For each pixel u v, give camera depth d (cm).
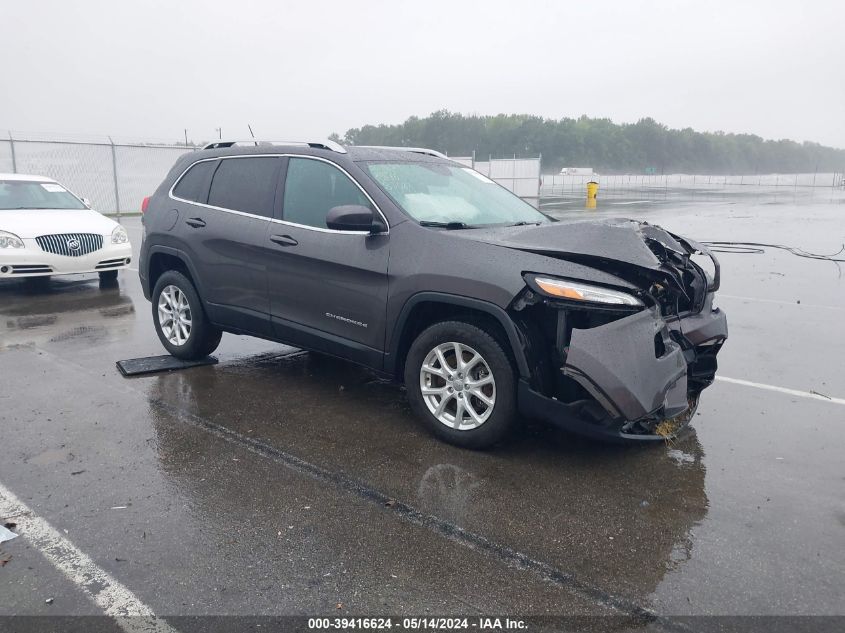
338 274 444
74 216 967
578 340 348
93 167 2411
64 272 906
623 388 347
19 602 261
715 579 283
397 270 412
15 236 870
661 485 368
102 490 350
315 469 380
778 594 273
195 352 571
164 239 566
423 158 512
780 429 452
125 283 1014
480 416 401
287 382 536
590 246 368
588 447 416
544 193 4394
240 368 571
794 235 1698
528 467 387
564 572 287
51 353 612
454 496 351
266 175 506
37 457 389
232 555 294
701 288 448
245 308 513
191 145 2627
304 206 475
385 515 331
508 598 269
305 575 281
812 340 688
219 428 438
